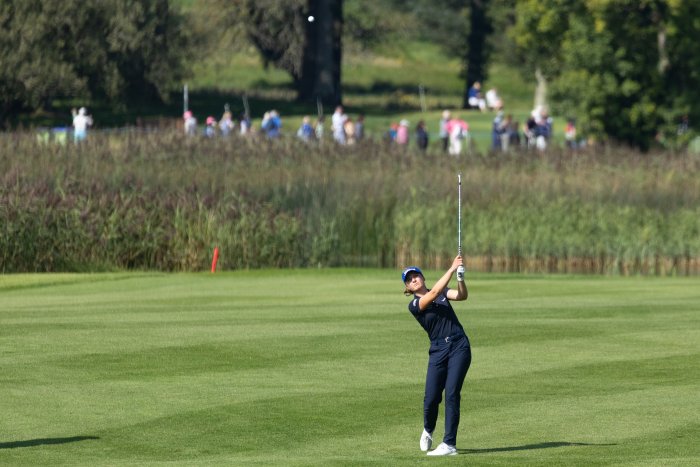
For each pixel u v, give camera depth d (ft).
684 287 304.09
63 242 358.64
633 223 403.75
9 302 265.75
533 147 477.36
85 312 244.22
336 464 122.01
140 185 385.09
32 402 154.92
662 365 182.39
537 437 137.39
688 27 640.17
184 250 367.04
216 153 424.87
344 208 399.24
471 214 406.00
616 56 638.94
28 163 398.42
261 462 123.44
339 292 288.51
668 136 650.43
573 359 187.62
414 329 216.95
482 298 274.98
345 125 586.45
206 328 217.77
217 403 154.51
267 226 378.32
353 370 177.58
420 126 589.32
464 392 163.53
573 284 313.53
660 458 125.70
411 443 134.92
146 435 138.10
